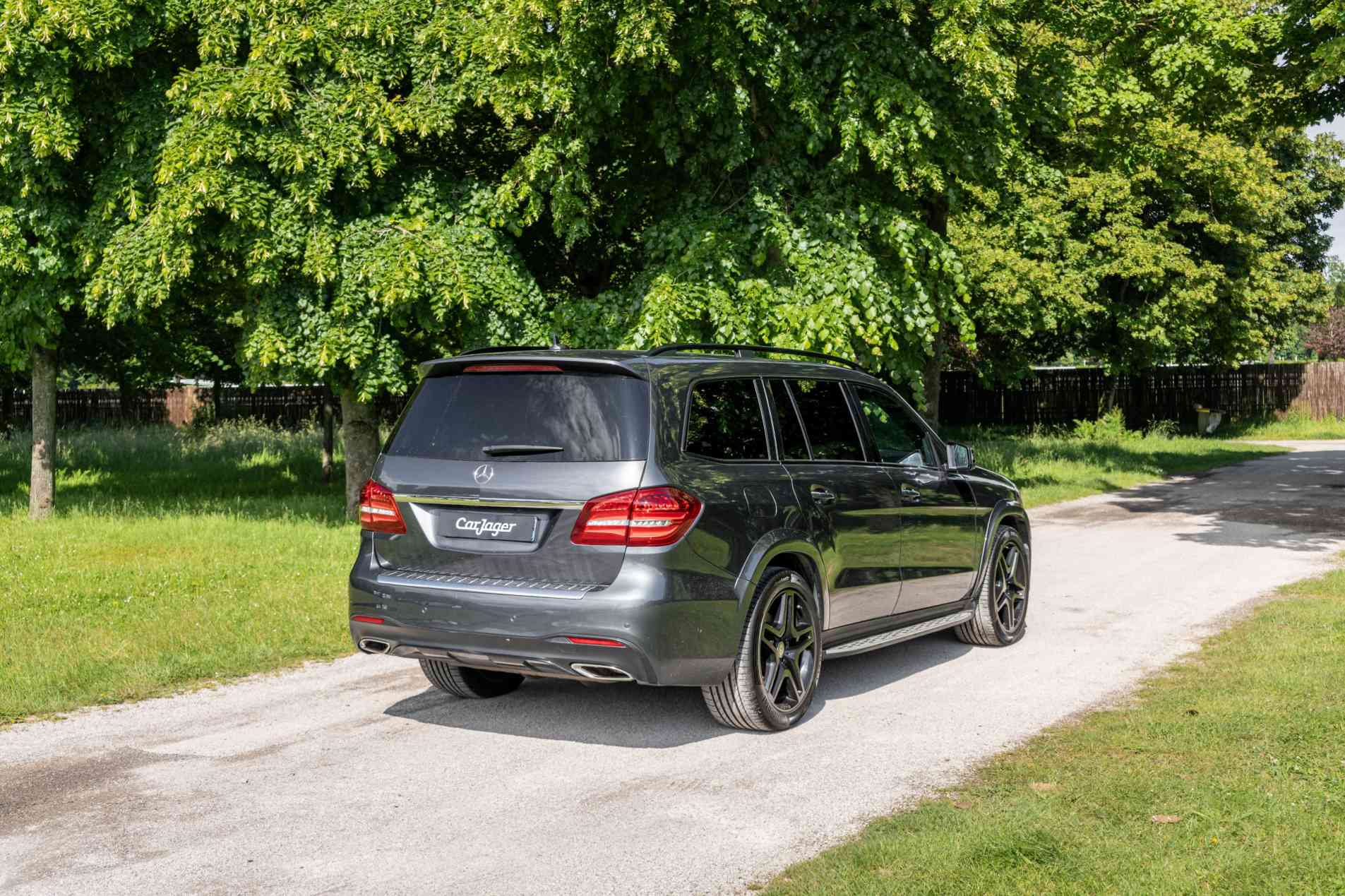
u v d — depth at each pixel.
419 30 12.80
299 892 3.78
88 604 8.99
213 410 36.41
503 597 5.26
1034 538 13.27
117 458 24.31
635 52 11.02
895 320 13.24
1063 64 15.54
